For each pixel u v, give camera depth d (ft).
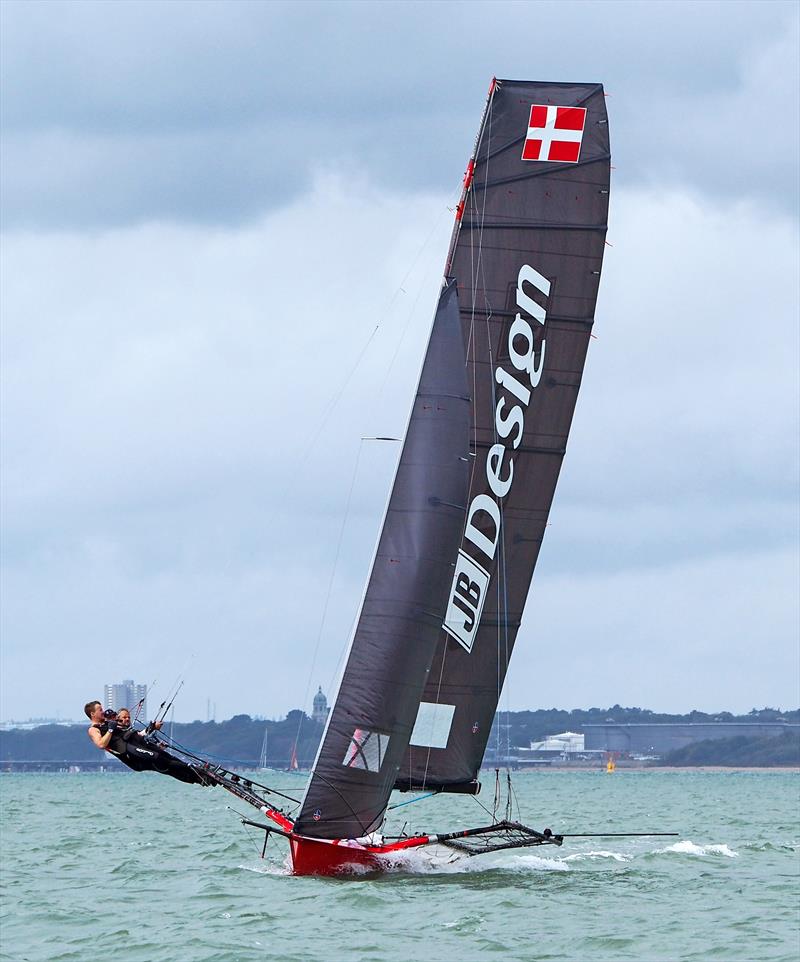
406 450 375.45
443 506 372.38
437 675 406.62
